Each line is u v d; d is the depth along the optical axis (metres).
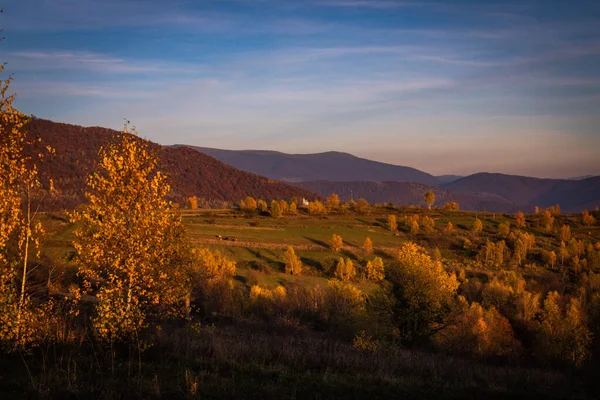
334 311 42.47
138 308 14.41
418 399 10.76
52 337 12.82
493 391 11.83
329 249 114.94
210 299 41.41
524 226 163.50
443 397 11.01
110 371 11.15
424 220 153.00
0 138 11.99
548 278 107.00
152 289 15.27
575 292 93.38
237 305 42.94
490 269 111.81
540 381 13.80
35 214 13.38
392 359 15.09
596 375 14.88
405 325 32.00
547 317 65.44
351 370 12.95
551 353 50.34
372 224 156.88
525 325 70.75
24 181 12.86
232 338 16.47
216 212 159.75
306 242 120.12
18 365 11.10
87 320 16.11
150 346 12.95
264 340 16.38
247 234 121.75
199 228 123.19
